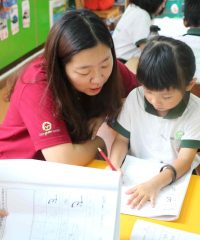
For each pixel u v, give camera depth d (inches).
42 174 27.6
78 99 41.4
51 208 26.7
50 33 36.3
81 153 39.7
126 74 49.0
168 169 36.1
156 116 40.6
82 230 25.3
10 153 43.3
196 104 39.8
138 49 92.4
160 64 35.8
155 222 31.1
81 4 136.7
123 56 92.7
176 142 40.5
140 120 41.8
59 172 27.7
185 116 39.5
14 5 112.7
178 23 90.0
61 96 38.4
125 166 38.4
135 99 42.4
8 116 43.4
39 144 38.3
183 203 33.4
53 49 36.0
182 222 31.2
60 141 38.4
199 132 39.2
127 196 33.5
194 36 70.5
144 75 37.0
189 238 29.2
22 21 119.7
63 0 144.0
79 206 26.4
